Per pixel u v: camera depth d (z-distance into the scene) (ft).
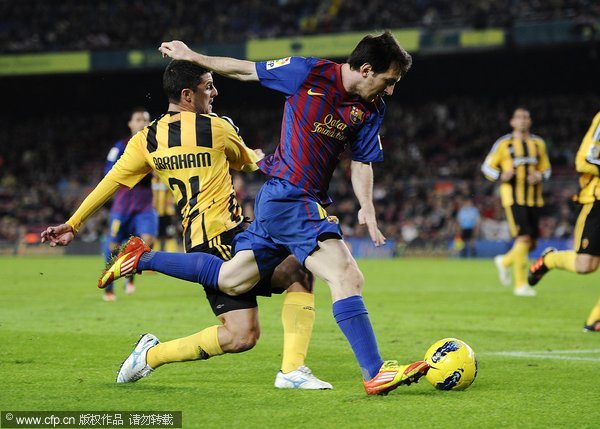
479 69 368.07
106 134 399.85
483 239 272.72
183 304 116.88
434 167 335.88
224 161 54.34
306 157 50.47
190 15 370.12
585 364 65.00
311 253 49.44
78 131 403.34
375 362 49.16
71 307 111.96
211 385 54.24
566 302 122.42
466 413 45.32
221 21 360.89
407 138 359.25
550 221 274.36
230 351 52.49
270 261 51.19
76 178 368.68
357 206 306.35
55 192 354.33
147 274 192.24
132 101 412.57
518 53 353.72
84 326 89.56
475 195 295.28
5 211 344.90
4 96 415.85
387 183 320.09
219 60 52.26
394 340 79.41
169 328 88.58
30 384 53.88
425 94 382.83
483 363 65.51
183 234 54.44
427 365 48.19
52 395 49.80
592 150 91.40
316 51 325.83
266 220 50.42
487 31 307.17
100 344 74.79
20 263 241.55
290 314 53.72
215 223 53.16
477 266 225.35
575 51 348.18
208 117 54.19
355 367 63.21
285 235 49.98
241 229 53.83
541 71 361.92
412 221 287.07
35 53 356.79
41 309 108.88
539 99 359.66
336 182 326.85
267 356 67.82
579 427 42.27
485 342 79.15
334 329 87.97
